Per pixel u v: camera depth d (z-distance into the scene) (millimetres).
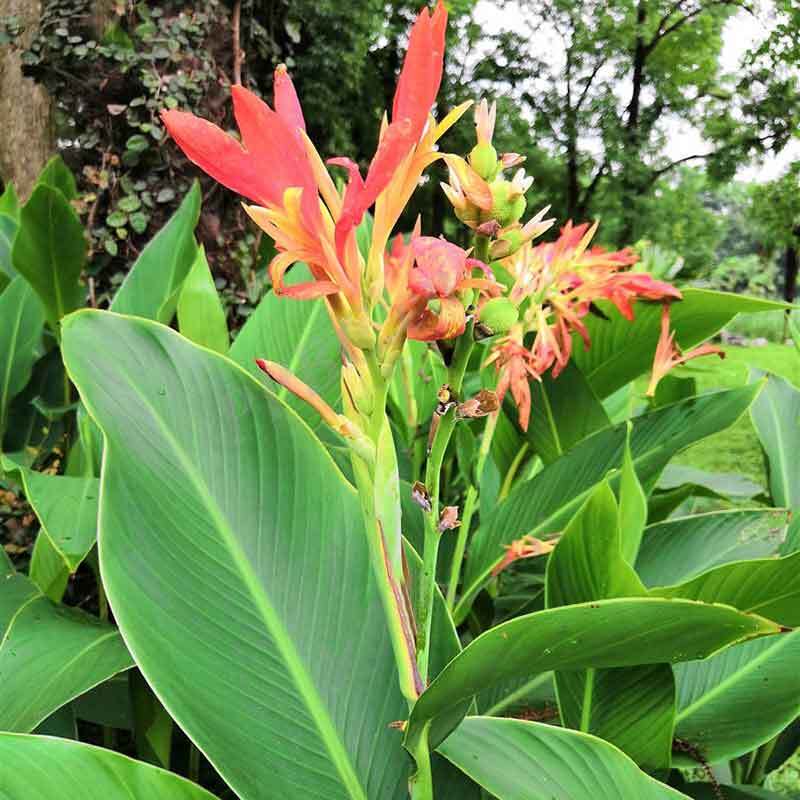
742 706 549
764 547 594
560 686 512
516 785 423
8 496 892
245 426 450
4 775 370
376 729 440
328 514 454
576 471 639
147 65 1007
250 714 419
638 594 468
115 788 384
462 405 372
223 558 432
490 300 369
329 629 442
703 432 621
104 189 1029
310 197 335
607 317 648
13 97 2162
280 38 1268
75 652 524
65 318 430
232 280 1052
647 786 432
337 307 350
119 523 414
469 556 654
